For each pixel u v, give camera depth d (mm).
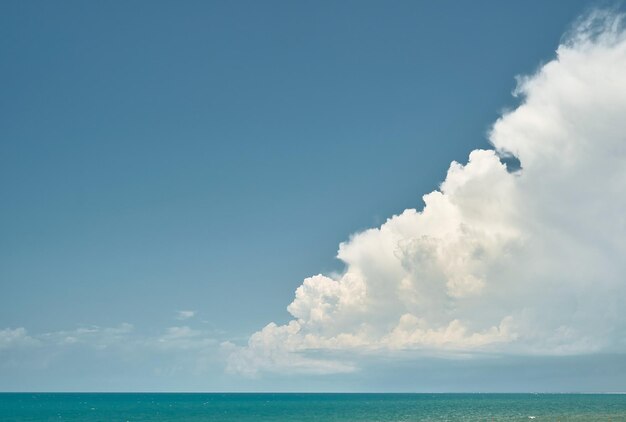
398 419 139250
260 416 156625
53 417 157500
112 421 141000
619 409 177875
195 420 141250
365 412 175250
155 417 155000
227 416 157250
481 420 131875
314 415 157750
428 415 154125
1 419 150625
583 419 130125
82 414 171250
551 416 142125
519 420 130000
